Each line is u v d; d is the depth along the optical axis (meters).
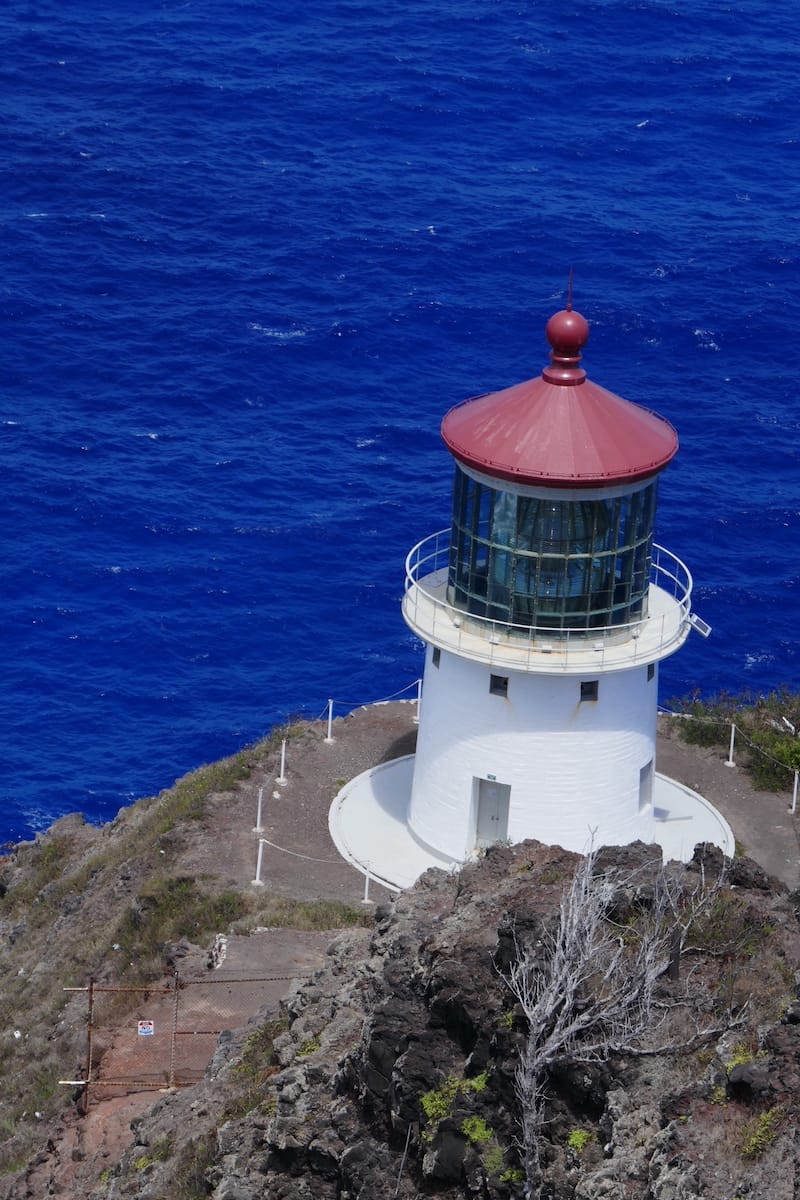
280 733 56.16
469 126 135.88
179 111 136.62
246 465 92.94
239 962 41.59
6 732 72.88
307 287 111.38
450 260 114.69
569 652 44.78
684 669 76.88
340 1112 28.12
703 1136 23.58
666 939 27.23
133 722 74.12
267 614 81.19
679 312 108.44
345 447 95.12
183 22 153.12
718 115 138.25
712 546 85.62
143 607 81.38
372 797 51.62
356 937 33.91
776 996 26.27
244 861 48.19
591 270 113.50
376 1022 27.66
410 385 101.56
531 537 44.00
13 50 145.62
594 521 43.91
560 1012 25.88
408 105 138.25
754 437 95.94
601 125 136.25
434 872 33.69
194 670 77.50
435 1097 26.81
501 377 102.81
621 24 152.88
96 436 95.25
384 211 121.38
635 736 46.22
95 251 114.88
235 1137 30.25
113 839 55.38
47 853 57.84
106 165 126.88
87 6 155.62
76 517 87.62
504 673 44.94
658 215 121.62
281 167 128.25
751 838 50.19
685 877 30.25
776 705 57.94
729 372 103.06
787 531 87.19
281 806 51.34
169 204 121.88
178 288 111.00
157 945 44.69
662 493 89.44
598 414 44.22
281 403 99.56
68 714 74.25
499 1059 26.45
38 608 80.81
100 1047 39.16
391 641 79.69
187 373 101.81
